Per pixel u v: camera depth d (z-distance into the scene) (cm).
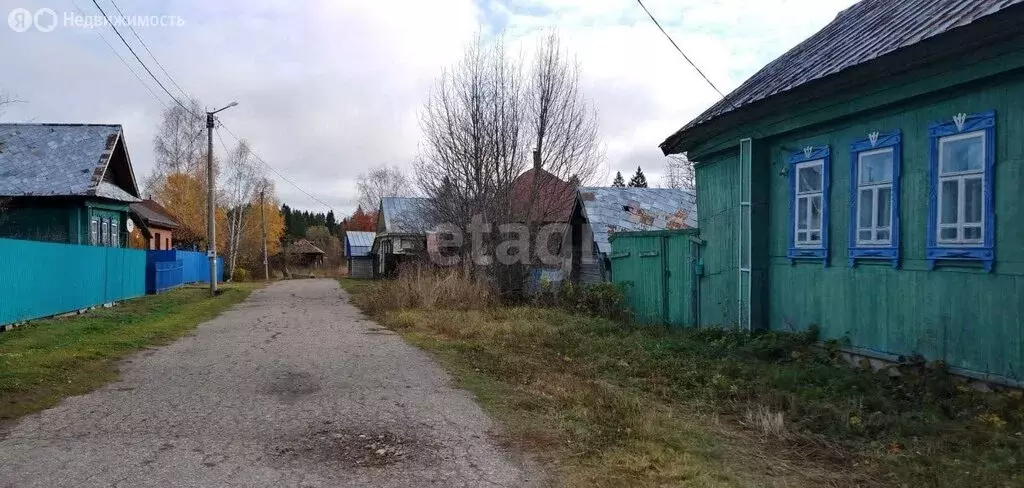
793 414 564
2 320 1141
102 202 2212
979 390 608
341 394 657
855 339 784
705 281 1158
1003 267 595
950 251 647
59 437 499
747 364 795
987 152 609
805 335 852
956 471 424
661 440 496
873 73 700
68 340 1019
